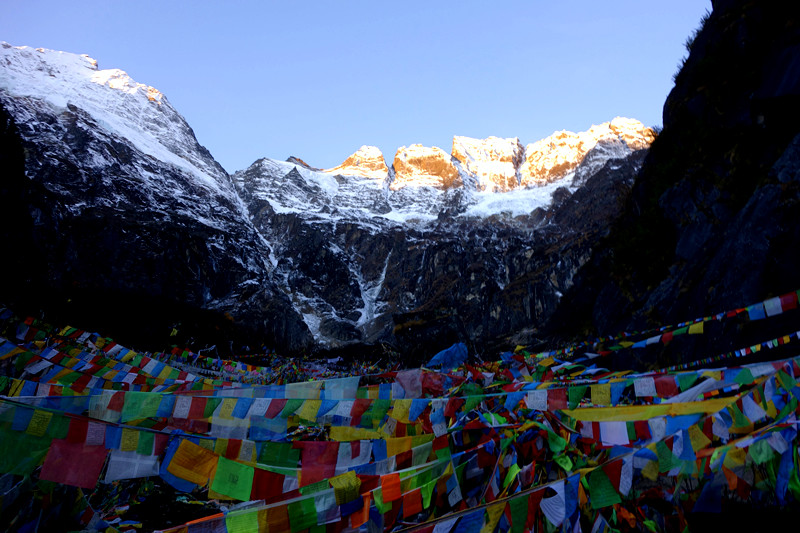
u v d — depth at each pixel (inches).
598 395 207.8
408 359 2053.4
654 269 764.6
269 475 147.7
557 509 150.5
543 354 420.8
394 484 159.5
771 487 210.1
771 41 670.5
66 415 136.8
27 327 355.6
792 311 414.9
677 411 185.9
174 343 1563.7
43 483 174.2
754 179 603.5
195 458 143.1
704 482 210.2
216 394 236.1
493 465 214.7
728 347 466.6
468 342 2121.1
